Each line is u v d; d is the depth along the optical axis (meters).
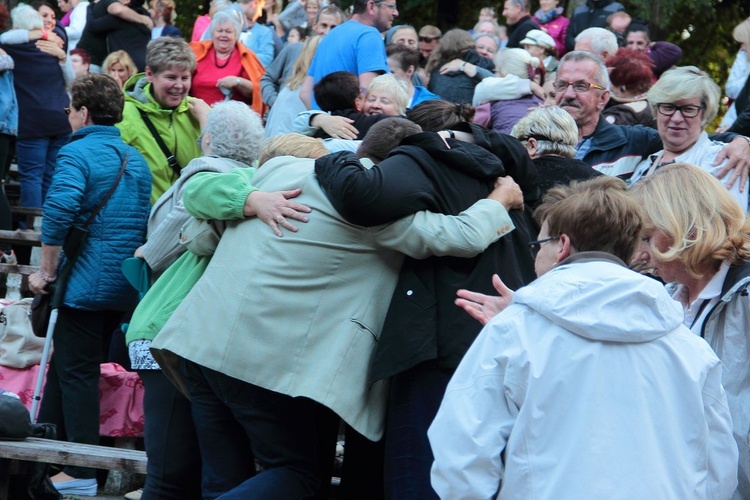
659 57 10.56
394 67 9.35
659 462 3.07
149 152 7.16
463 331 4.26
